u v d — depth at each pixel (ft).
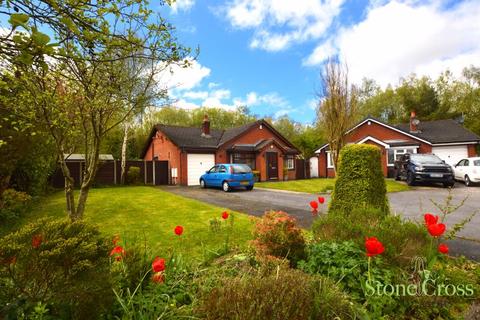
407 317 8.20
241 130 69.36
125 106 14.93
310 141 95.20
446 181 46.39
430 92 115.44
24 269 5.76
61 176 47.88
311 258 10.31
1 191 21.75
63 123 13.51
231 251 13.55
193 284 8.87
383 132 73.77
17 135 17.71
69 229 6.62
